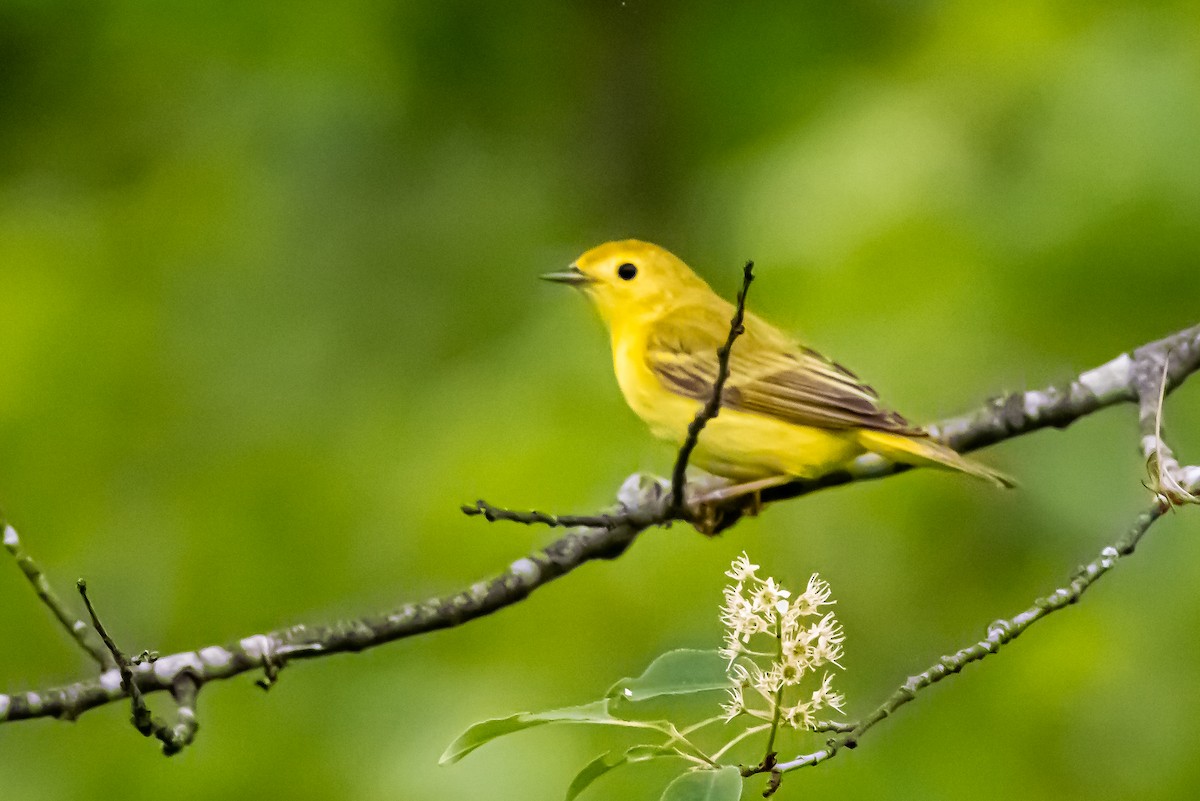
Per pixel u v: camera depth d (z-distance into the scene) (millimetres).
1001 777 11156
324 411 13227
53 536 12305
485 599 8633
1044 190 11930
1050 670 11461
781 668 6387
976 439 9680
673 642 11539
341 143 14742
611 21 15289
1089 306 11797
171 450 12891
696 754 6375
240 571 12148
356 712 11477
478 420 12477
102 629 7020
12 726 11383
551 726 11219
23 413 12766
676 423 10016
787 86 14625
